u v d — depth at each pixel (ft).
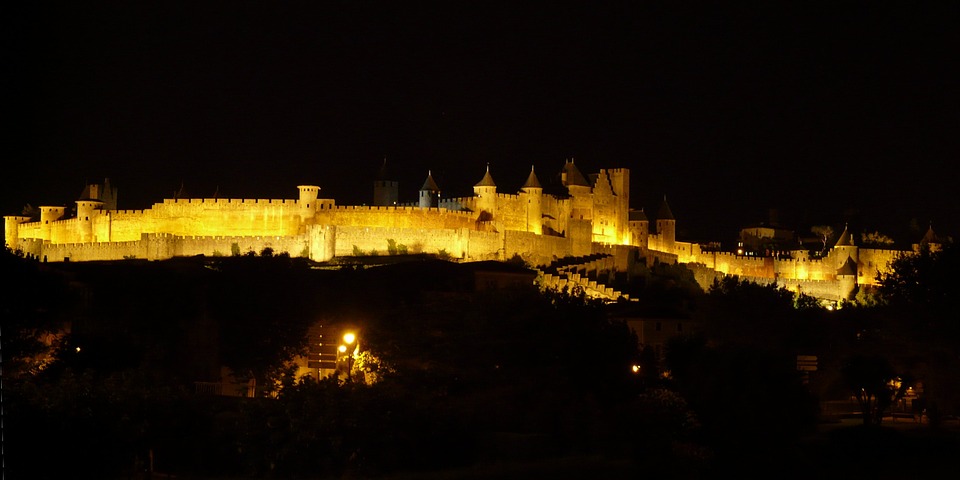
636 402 329.72
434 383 375.25
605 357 396.78
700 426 323.98
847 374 405.80
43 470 276.21
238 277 526.57
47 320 416.05
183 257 642.63
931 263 476.13
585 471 304.71
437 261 609.42
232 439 313.73
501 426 350.64
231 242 654.94
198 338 479.00
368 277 562.25
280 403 311.27
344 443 304.71
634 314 530.68
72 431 281.33
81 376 306.76
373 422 308.19
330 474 303.27
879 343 489.26
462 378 382.22
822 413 429.79
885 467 329.72
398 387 336.08
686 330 532.32
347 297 517.55
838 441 348.79
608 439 325.83
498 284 569.64
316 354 382.63
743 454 318.65
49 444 277.44
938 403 431.84
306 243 654.12
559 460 317.63
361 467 303.48
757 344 482.28
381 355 402.72
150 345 450.30
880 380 399.44
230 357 461.37
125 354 410.31
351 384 322.34
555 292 483.10
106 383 300.20
